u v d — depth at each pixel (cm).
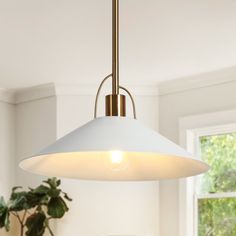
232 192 443
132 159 182
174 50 393
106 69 443
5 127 520
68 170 181
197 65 431
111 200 475
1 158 512
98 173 185
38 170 173
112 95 160
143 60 418
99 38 369
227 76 445
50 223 475
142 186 479
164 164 179
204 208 459
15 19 331
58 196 459
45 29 350
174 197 470
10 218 497
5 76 463
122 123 147
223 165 454
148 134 144
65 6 311
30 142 512
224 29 347
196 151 471
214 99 455
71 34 360
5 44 378
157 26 344
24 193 461
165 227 471
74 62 424
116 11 164
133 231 471
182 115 475
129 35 362
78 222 471
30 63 425
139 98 493
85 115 488
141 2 303
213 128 455
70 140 141
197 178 468
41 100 508
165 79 472
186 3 304
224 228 444
